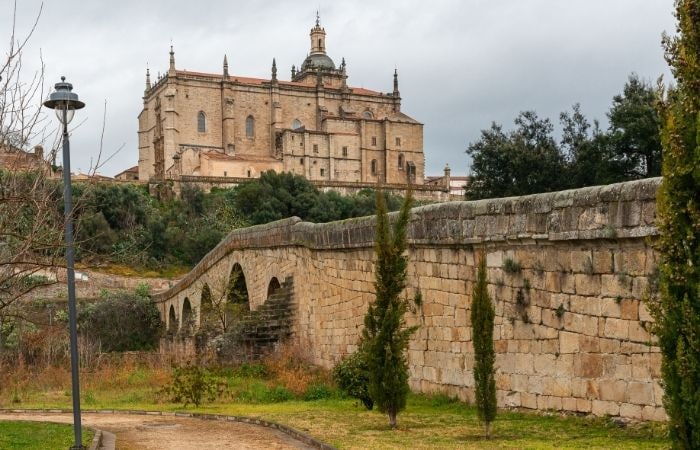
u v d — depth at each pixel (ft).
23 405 86.84
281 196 406.41
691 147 26.78
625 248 45.16
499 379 56.90
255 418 61.98
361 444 45.03
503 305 56.70
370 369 52.95
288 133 527.81
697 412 25.88
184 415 70.54
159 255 344.69
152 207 379.96
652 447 37.96
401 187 499.92
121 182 438.81
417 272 69.31
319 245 96.12
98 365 126.62
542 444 41.45
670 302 27.02
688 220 26.84
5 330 118.73
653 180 42.83
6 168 48.62
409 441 45.34
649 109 161.58
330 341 93.56
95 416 72.28
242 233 140.46
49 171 58.49
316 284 98.84
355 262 85.87
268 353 106.22
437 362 66.44
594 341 47.60
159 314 256.52
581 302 48.78
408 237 69.56
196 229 368.48
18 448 47.24
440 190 516.73
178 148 518.78
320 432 51.21
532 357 53.47
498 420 52.11
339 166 545.03
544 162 192.03
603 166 173.88
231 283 149.28
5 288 54.39
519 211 54.49
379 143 565.12
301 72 630.74
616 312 45.78
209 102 533.55
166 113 516.73
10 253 48.70
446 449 41.45
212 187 457.27
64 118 47.26
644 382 43.60
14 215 47.34
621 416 45.21
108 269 320.29
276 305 110.32
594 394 47.50
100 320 247.29
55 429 57.26
